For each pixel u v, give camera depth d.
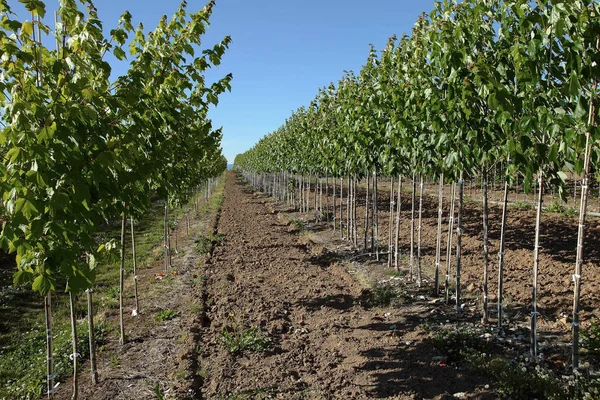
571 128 3.78
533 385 4.11
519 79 4.07
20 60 3.05
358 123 9.06
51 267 2.98
